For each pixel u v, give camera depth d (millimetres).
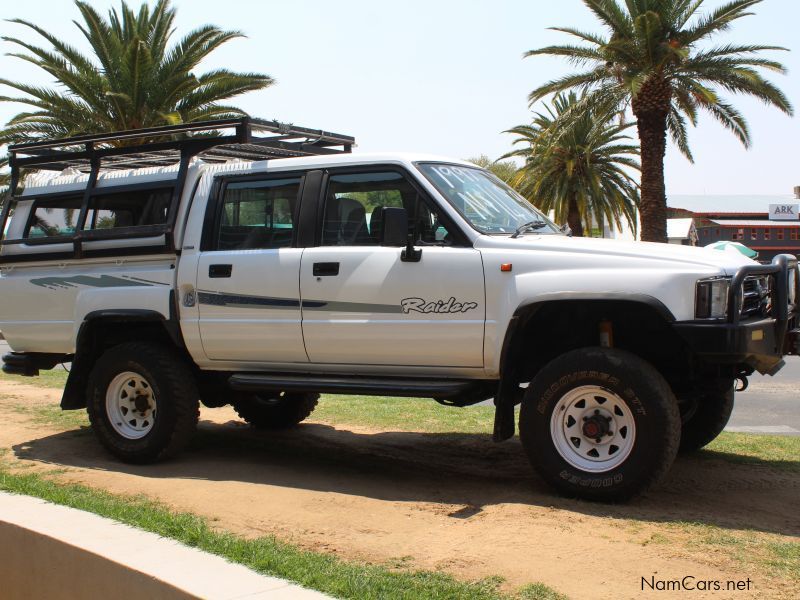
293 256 6113
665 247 5484
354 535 4531
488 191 6230
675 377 5785
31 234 7449
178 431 6434
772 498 5262
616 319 5695
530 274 5371
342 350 5965
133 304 6723
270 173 6418
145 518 4578
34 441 7449
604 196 37031
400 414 8734
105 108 24422
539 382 5297
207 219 6578
